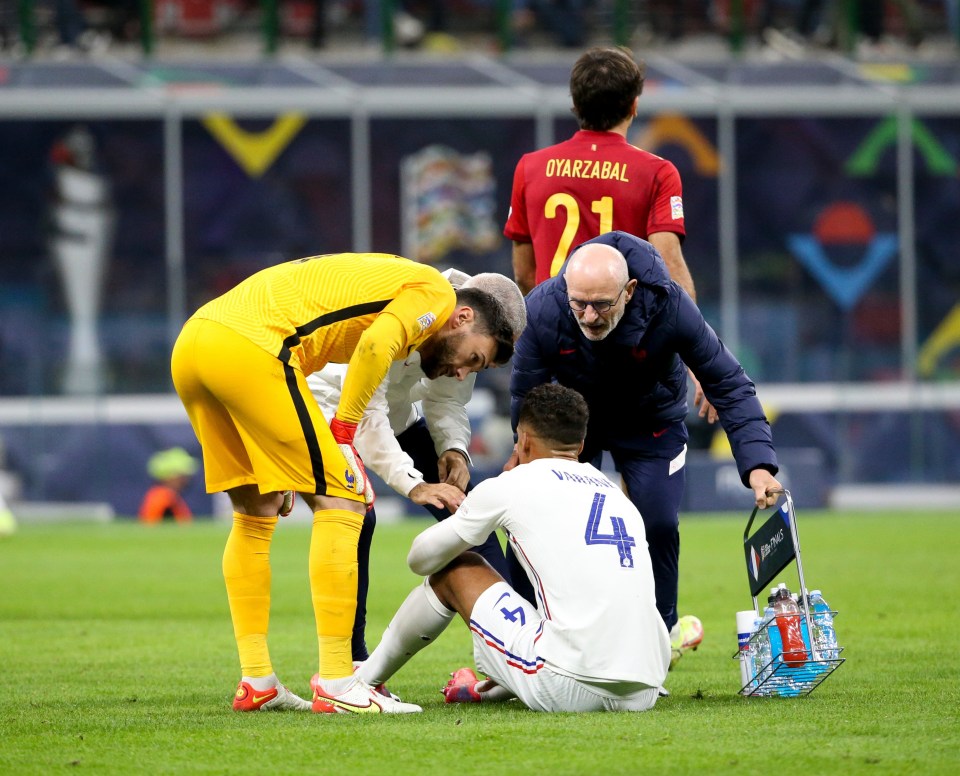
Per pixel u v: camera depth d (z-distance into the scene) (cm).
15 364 7381
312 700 1775
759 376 7888
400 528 5794
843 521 5947
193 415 1775
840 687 1877
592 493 1664
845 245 7981
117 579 3828
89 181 7612
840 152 7962
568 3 8756
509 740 1470
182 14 8712
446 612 1739
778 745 1435
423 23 8744
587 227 2122
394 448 1844
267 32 8531
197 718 1667
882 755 1383
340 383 1989
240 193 7712
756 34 8869
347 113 7750
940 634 2494
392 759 1388
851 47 8856
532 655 1645
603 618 1614
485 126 7825
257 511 1783
